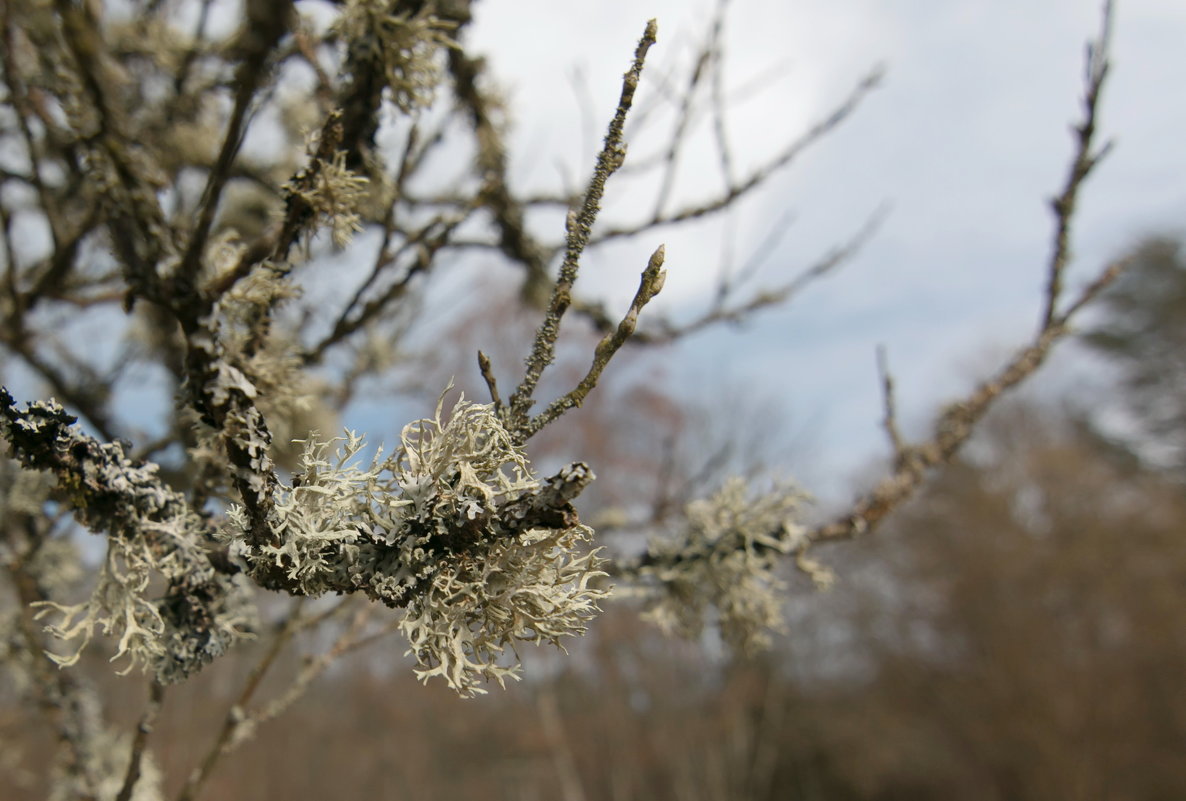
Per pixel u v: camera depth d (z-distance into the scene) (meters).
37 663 0.40
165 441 0.34
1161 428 4.36
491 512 0.20
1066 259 0.39
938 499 4.17
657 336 0.54
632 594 0.34
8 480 0.39
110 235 0.24
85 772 0.40
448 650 0.20
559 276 0.21
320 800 3.77
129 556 0.22
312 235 0.27
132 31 0.45
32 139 0.37
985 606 3.90
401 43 0.29
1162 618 3.48
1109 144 0.37
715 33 0.44
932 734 4.11
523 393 0.21
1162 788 3.38
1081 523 3.83
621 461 3.20
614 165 0.21
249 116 0.26
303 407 0.28
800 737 4.21
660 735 3.76
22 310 0.43
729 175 0.45
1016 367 0.40
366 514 0.21
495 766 4.08
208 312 0.23
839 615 4.32
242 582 0.25
